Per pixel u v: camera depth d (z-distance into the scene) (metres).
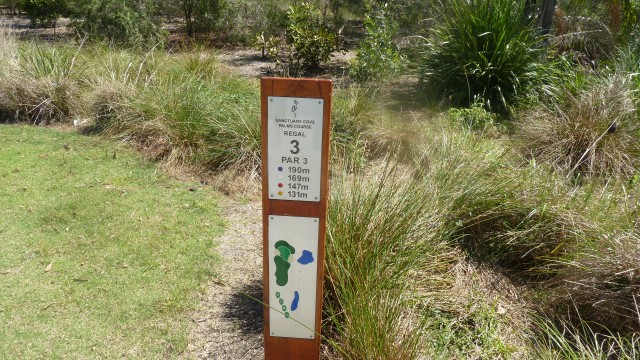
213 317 3.41
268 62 9.55
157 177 5.22
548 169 4.80
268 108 2.52
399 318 3.11
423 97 7.23
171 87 6.14
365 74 7.33
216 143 5.57
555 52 7.84
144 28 9.62
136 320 3.35
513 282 3.85
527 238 4.00
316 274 2.77
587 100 5.61
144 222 4.41
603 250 3.54
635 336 3.19
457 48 7.22
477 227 4.20
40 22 12.22
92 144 5.86
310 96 2.49
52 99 6.48
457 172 4.39
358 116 5.99
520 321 3.47
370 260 3.34
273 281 2.81
